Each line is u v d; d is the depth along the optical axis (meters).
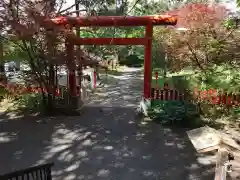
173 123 9.64
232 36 9.80
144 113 10.54
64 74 13.56
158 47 13.51
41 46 9.48
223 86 10.80
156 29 14.07
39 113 10.83
